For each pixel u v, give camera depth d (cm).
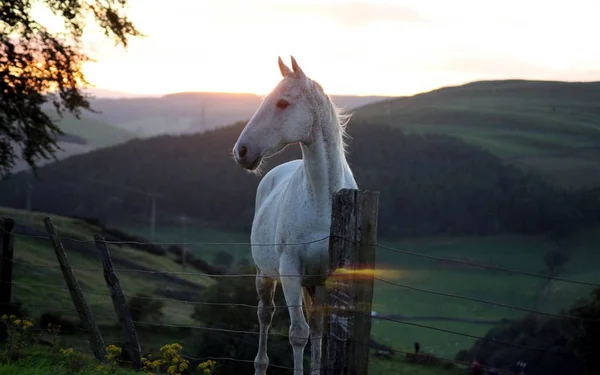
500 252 7819
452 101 18000
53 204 9012
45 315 1973
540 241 8144
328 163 643
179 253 4322
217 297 1684
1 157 2078
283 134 634
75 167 10150
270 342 1572
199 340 1625
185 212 8869
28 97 2034
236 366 1538
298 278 642
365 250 460
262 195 801
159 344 1992
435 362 2422
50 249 3631
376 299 6362
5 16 1958
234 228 8681
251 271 1714
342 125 690
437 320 5350
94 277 3231
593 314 1883
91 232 4272
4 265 944
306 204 646
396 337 4547
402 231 8444
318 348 630
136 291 3030
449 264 7525
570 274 7000
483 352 2667
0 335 895
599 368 1861
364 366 461
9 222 951
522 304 6016
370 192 463
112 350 693
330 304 467
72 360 682
